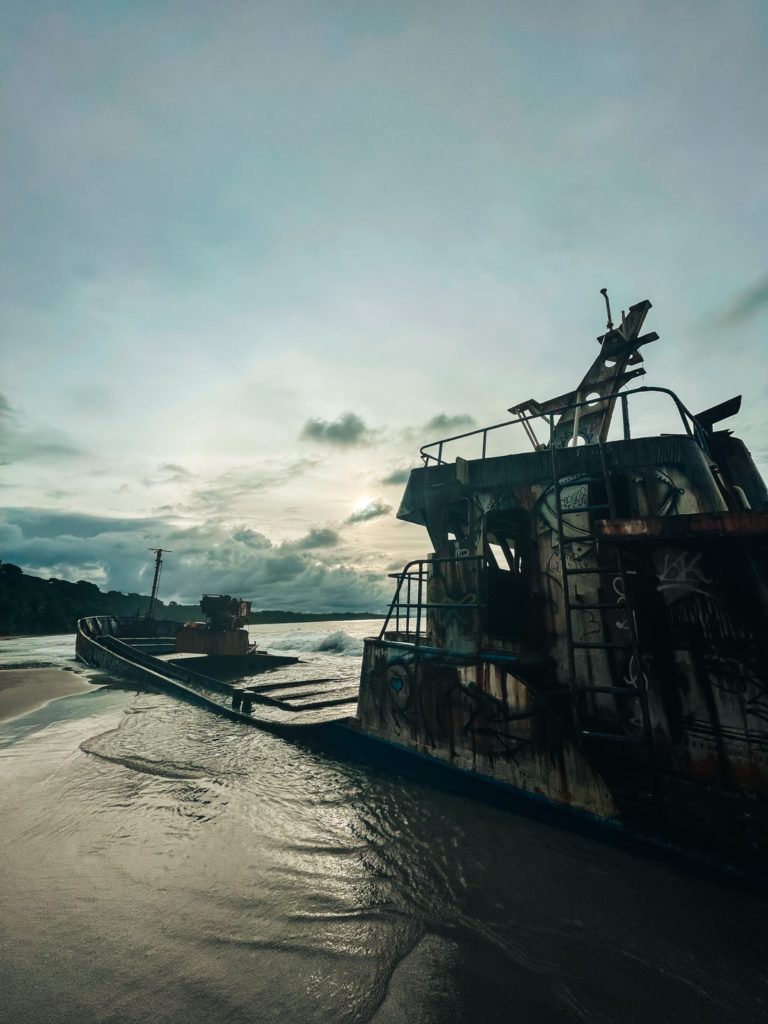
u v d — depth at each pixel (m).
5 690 13.37
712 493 4.54
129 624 25.97
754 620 3.72
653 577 4.24
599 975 2.88
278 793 5.72
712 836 3.71
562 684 5.16
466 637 5.95
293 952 3.07
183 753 7.27
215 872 4.02
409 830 4.71
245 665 16.73
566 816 4.40
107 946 3.10
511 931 3.27
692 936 3.19
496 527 6.52
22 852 4.34
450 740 5.50
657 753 4.14
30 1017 2.54
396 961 3.00
